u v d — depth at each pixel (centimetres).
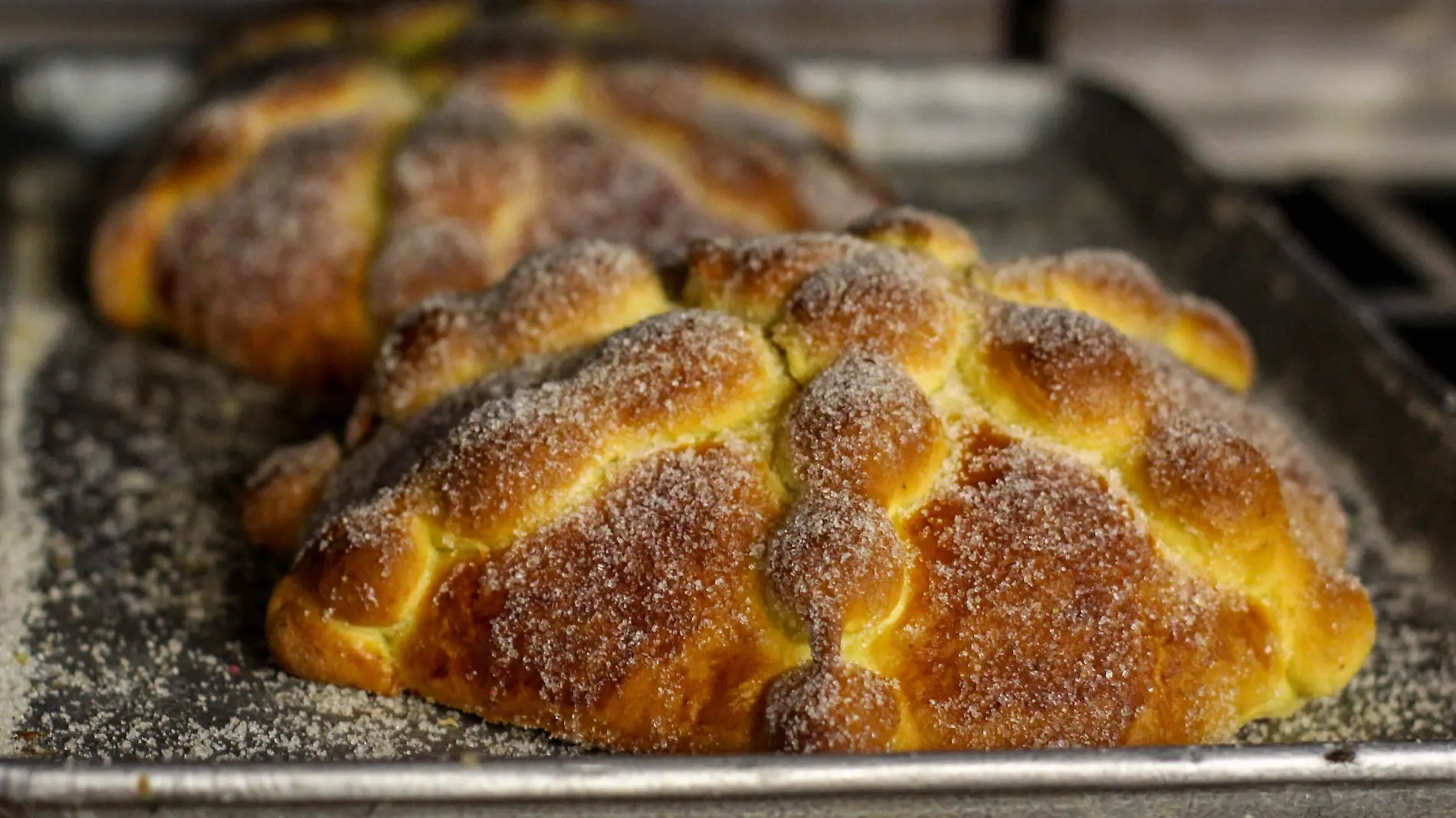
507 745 55
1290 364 68
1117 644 53
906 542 53
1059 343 55
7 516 63
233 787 50
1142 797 51
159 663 58
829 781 50
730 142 69
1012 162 83
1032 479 54
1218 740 54
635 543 54
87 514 63
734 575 53
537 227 67
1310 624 55
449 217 66
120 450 65
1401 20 99
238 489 64
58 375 69
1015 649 53
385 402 58
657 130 70
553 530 54
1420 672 58
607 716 53
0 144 79
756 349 55
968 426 55
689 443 55
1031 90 83
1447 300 77
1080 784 50
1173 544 55
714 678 53
